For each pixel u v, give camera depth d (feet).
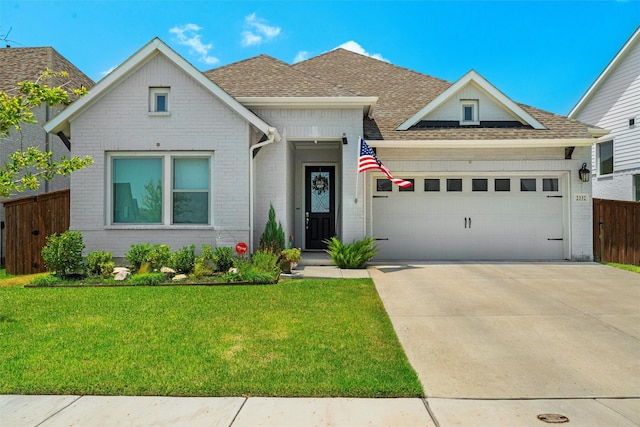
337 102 37.81
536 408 12.85
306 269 36.29
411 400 13.34
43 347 17.28
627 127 57.06
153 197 36.04
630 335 19.39
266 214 38.14
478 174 41.39
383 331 19.49
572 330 20.08
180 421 12.05
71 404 12.98
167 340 18.11
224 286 28.81
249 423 11.94
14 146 47.52
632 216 41.29
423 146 40.19
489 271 34.99
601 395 13.74
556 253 41.50
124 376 14.62
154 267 32.32
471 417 12.28
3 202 37.96
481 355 17.08
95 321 20.74
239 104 34.88
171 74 35.58
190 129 35.53
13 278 33.99
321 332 19.25
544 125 41.91
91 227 35.40
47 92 25.76
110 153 35.94
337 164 45.88
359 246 37.01
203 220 36.04
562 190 41.55
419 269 35.94
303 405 12.95
